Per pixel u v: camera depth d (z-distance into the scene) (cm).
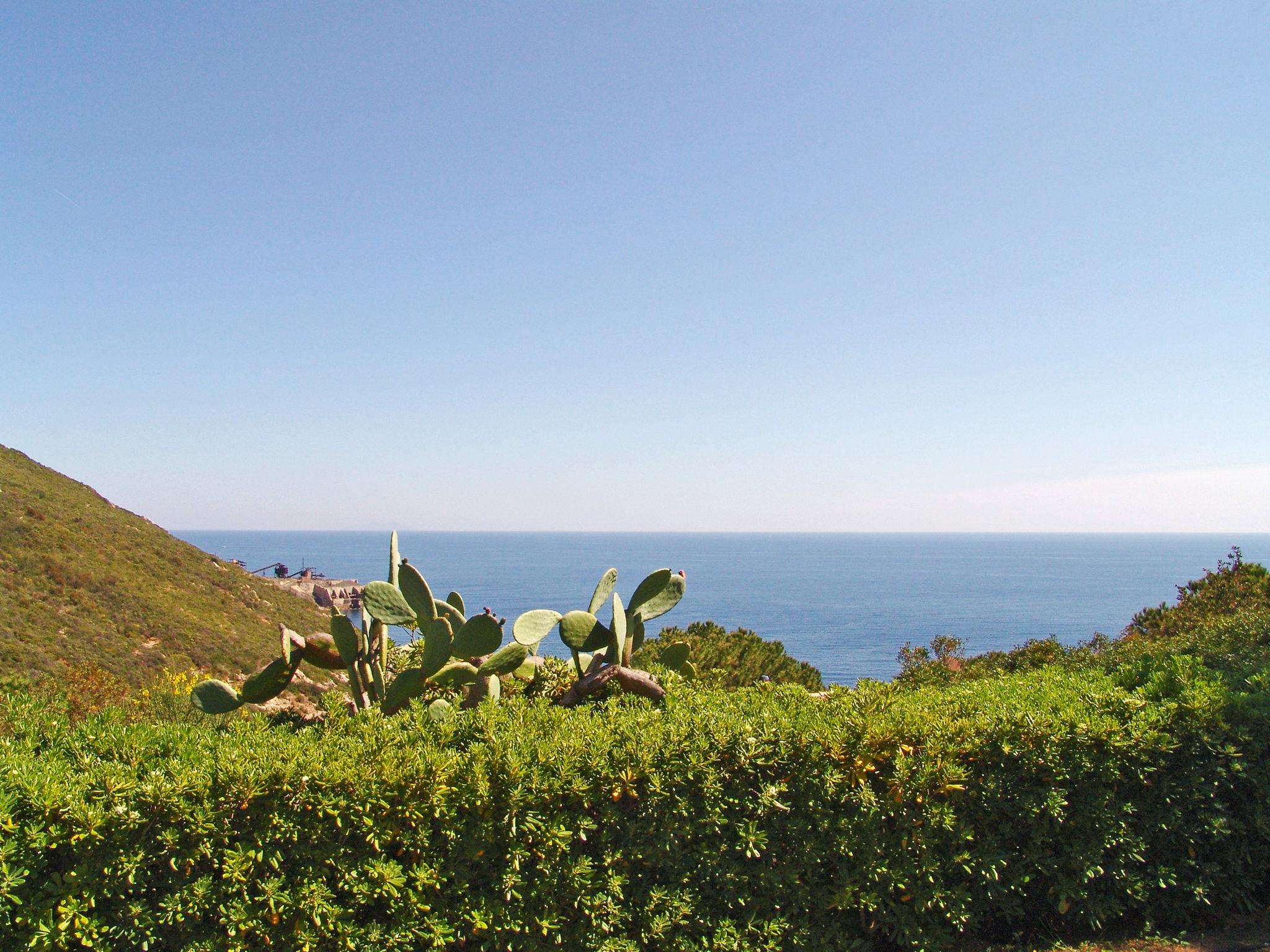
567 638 468
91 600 2181
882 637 11644
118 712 365
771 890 346
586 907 316
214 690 419
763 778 354
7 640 1730
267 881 290
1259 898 430
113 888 273
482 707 370
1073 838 392
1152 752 405
